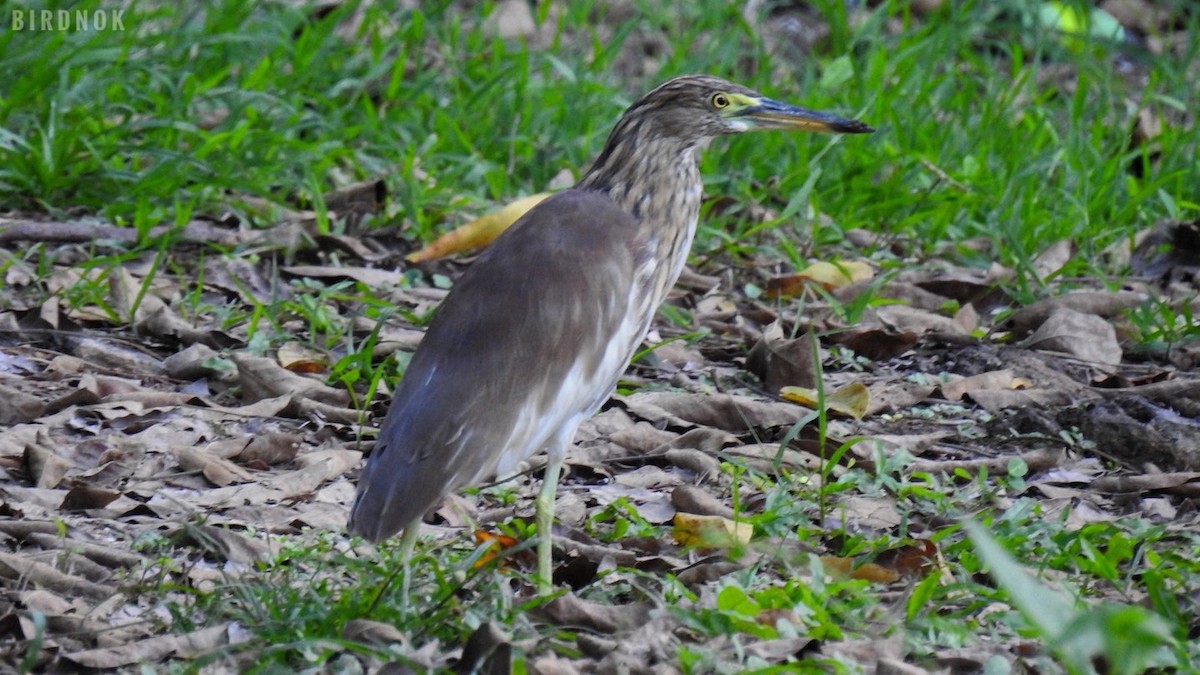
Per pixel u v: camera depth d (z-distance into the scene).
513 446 8.02
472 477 7.84
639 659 7.19
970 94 17.22
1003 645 7.58
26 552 8.34
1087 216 14.72
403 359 10.95
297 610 7.57
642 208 9.31
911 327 12.60
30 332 11.41
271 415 10.48
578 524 9.20
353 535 7.77
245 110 14.90
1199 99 18.30
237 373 11.01
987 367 11.85
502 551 8.02
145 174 13.56
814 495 9.60
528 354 8.09
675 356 11.87
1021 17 20.12
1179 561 8.46
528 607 7.68
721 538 8.01
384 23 17.48
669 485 9.88
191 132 14.21
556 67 16.56
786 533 8.89
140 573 8.20
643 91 17.19
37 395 10.50
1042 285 13.27
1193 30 18.78
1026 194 14.95
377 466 7.75
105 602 7.81
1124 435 10.46
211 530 8.52
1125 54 20.73
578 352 8.30
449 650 7.46
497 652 6.98
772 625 7.56
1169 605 7.65
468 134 15.67
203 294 12.48
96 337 11.49
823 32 19.98
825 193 15.20
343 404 10.75
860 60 18.25
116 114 14.63
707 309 12.97
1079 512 9.54
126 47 14.72
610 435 10.35
